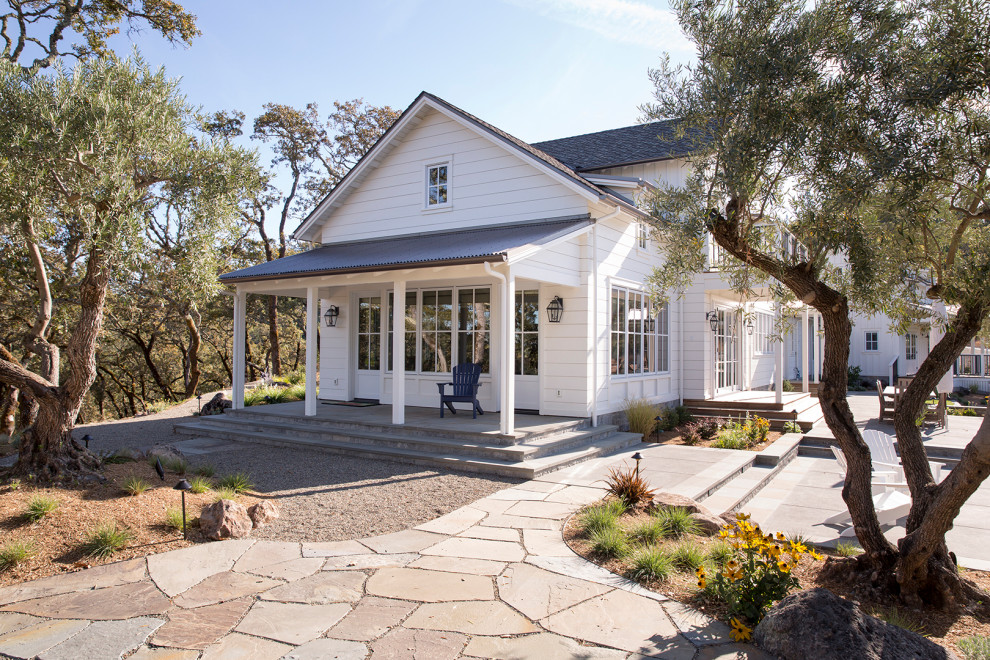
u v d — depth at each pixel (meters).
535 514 6.90
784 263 5.26
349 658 3.82
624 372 13.43
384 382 14.65
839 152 4.82
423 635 4.12
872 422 15.00
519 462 9.04
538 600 4.67
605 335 12.57
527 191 12.72
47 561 5.45
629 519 6.51
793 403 15.53
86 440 7.65
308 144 28.95
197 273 7.35
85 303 7.27
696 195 5.58
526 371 12.79
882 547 5.05
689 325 16.05
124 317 24.89
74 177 6.38
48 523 6.00
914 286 5.37
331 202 15.23
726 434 11.66
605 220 12.50
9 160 6.09
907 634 3.85
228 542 6.01
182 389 35.88
